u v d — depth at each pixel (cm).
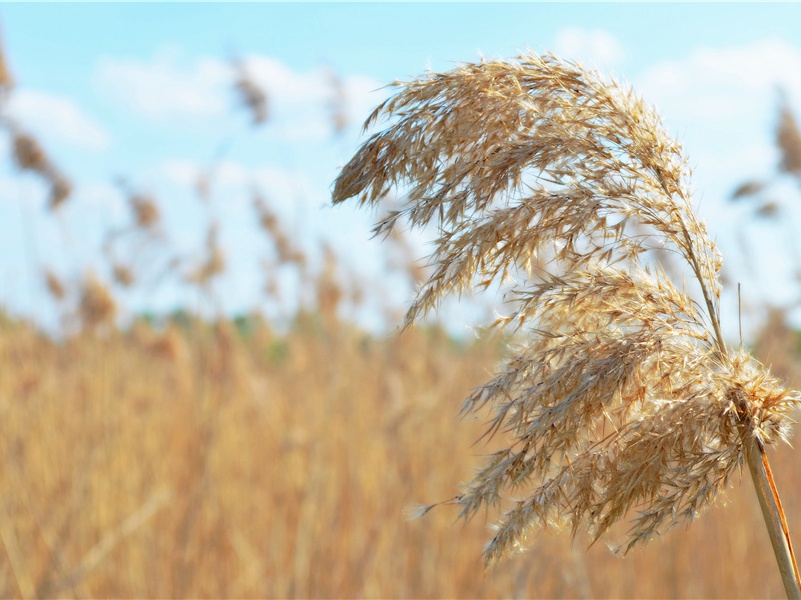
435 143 94
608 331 93
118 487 284
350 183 94
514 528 91
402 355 360
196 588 267
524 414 91
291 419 326
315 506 283
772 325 313
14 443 279
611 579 286
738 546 304
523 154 92
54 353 344
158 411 330
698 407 91
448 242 92
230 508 290
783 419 91
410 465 297
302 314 383
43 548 262
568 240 92
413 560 284
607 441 92
